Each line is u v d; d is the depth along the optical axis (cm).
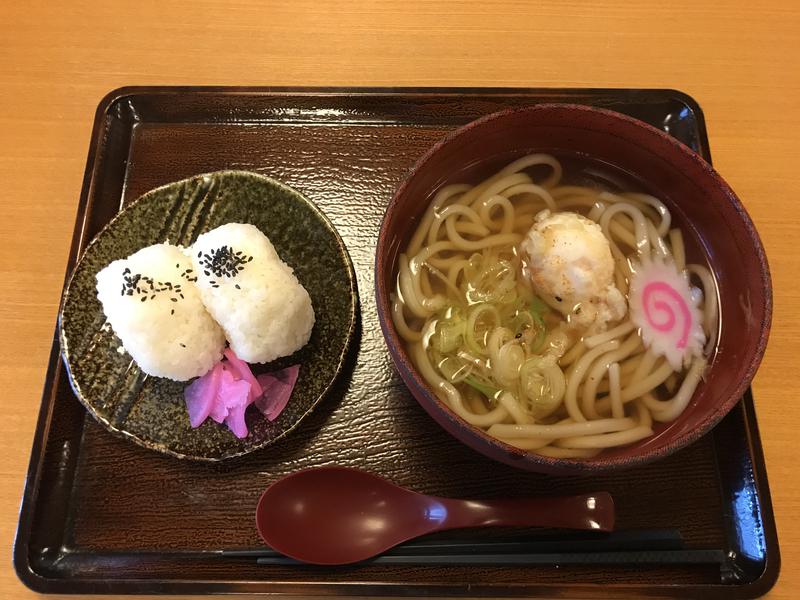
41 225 40
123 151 41
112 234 38
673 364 32
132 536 32
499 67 44
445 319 33
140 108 41
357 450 34
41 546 32
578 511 31
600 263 32
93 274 37
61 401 35
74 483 34
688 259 33
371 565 31
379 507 32
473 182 35
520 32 45
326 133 41
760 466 33
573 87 43
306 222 38
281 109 41
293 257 38
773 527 32
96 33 44
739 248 30
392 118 41
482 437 26
